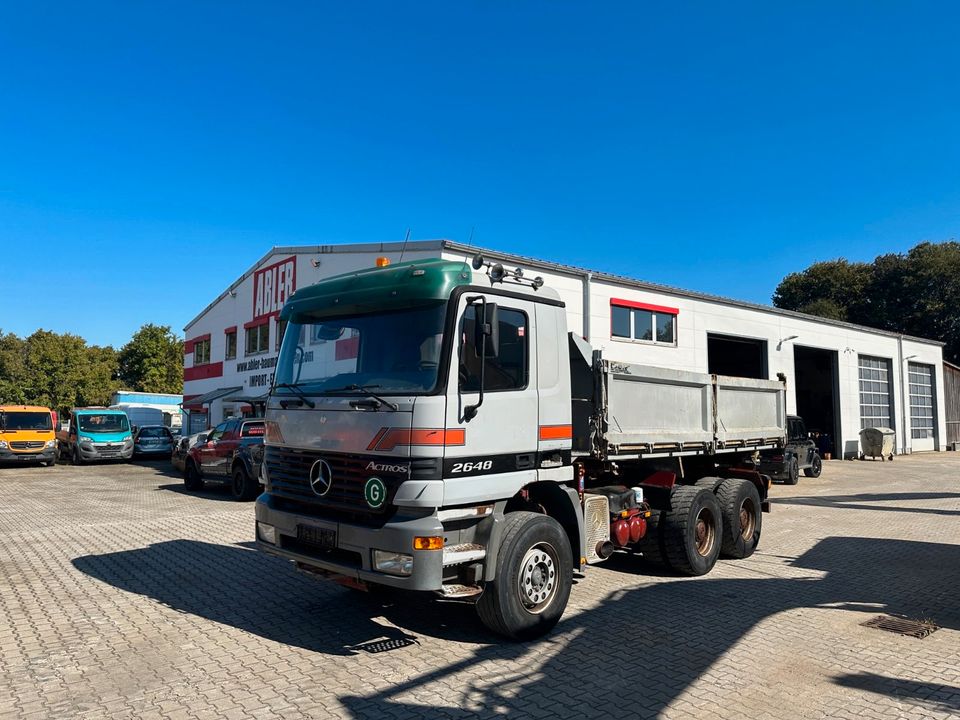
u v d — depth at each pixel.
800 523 11.88
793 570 8.12
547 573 5.57
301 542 5.41
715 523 8.02
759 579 7.66
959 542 10.02
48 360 51.62
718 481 8.75
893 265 47.50
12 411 25.56
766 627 5.90
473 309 5.16
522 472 5.48
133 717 4.08
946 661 5.12
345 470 5.10
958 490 17.31
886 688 4.61
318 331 5.76
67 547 9.33
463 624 5.88
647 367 7.19
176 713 4.13
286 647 5.31
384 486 4.79
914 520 12.22
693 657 5.15
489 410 5.19
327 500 5.22
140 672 4.80
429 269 5.17
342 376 5.45
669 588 7.22
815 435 28.30
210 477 16.25
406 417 4.79
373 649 5.27
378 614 6.15
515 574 5.25
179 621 5.98
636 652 5.24
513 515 5.43
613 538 6.92
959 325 45.50
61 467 25.70
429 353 4.98
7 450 24.59
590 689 4.54
